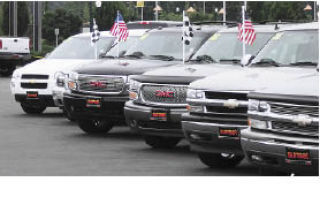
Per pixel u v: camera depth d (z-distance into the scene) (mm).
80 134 14750
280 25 13484
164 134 12031
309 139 8195
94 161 11336
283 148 8312
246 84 9945
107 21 63031
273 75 10023
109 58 16141
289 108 8336
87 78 14141
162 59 14562
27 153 12172
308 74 9734
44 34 70188
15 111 19547
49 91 18062
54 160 11438
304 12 66750
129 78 13773
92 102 13992
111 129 15688
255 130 8664
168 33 15047
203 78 10977
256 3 67188
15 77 18391
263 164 8602
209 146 10281
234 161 10766
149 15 81250
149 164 11047
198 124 10219
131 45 16219
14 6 55844
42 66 18312
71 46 19109
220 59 12867
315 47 10508
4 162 11250
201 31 14711
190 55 13867
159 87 12078
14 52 34656
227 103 9984
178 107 11898
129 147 12898
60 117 18078
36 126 16109
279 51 10773
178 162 11258
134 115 12273
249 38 12906
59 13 70500
